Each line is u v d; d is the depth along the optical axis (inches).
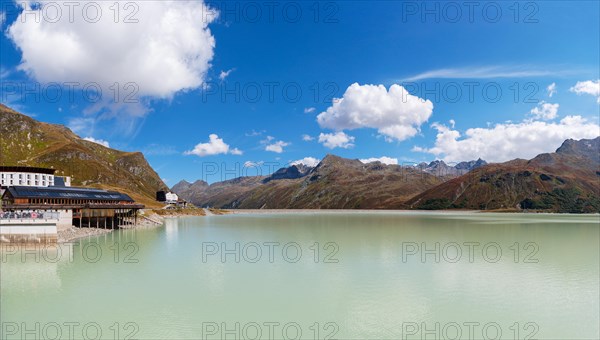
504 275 1594.5
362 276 1585.9
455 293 1343.5
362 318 1119.0
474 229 3855.8
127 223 4271.7
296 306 1217.4
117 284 1477.6
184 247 2465.6
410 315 1139.3
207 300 1275.8
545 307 1202.0
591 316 1128.8
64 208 3196.4
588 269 1702.8
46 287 1433.3
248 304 1237.1
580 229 3828.7
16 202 3218.5
